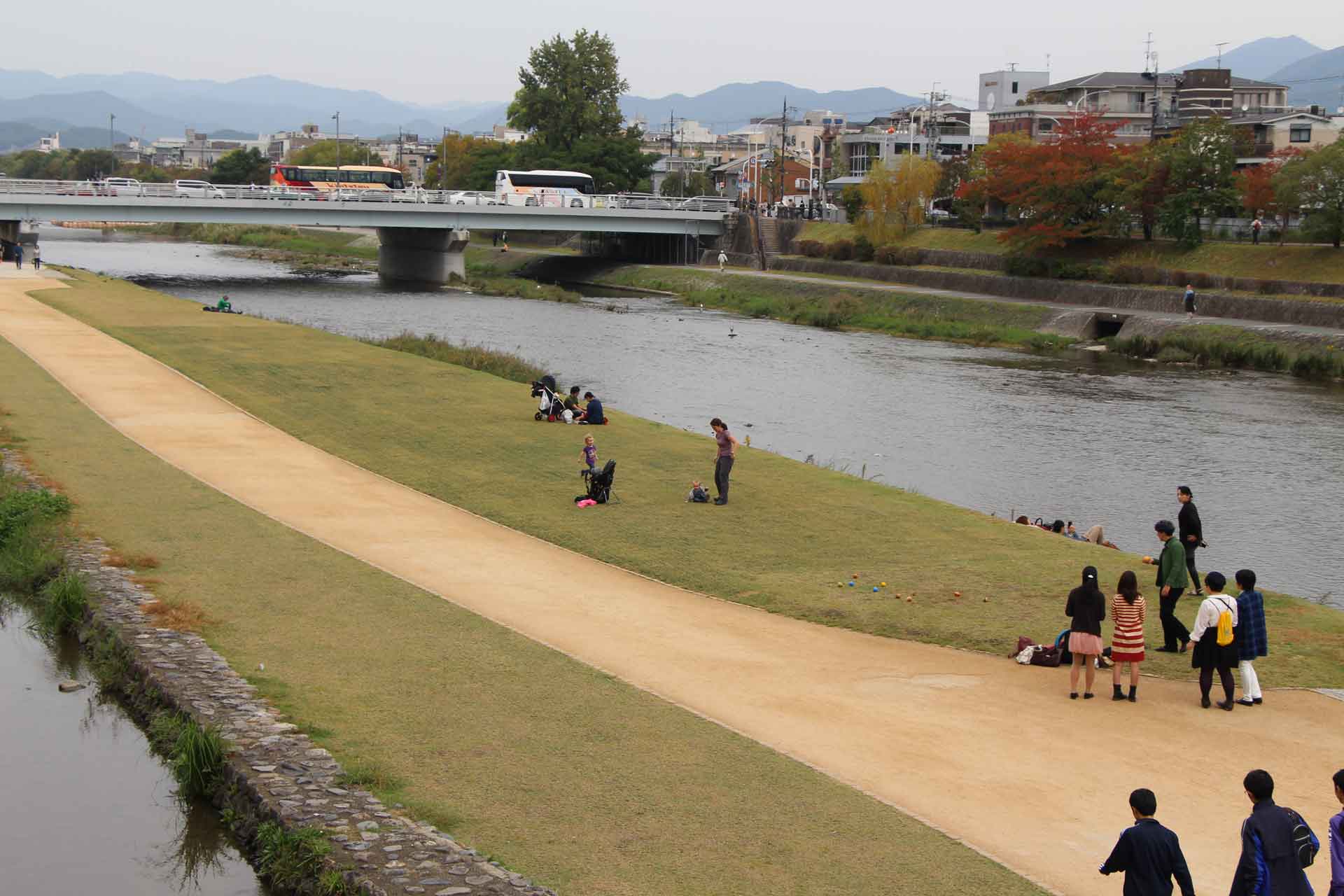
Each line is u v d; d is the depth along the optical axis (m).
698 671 19.33
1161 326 76.12
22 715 18.80
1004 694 18.58
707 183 186.62
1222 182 87.19
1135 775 15.78
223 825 15.31
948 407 55.97
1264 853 11.60
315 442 36.84
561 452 36.25
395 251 121.31
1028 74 176.50
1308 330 70.31
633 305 100.12
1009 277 93.50
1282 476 44.00
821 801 14.77
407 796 14.73
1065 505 39.59
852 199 119.19
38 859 14.85
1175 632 20.50
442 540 26.95
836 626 21.75
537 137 150.25
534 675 18.73
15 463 31.67
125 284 85.00
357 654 19.47
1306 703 18.34
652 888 12.73
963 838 14.02
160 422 38.69
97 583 22.73
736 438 48.00
